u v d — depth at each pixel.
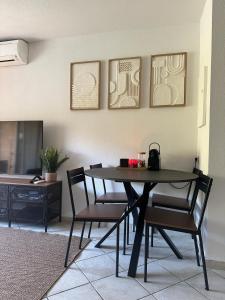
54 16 2.82
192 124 2.98
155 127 3.09
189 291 1.81
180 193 3.01
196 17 2.85
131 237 2.80
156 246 2.61
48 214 3.03
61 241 2.63
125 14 2.78
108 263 2.19
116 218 2.07
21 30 3.17
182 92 2.98
